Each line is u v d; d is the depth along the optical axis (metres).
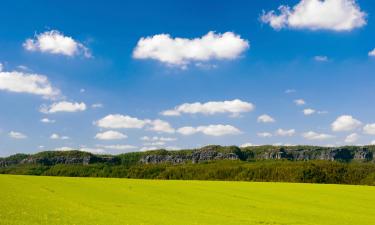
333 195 77.25
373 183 168.88
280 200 68.44
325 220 48.47
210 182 105.88
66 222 37.16
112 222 38.66
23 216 39.19
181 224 39.53
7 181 89.06
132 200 62.25
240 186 92.88
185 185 93.75
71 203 54.00
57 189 75.56
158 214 47.06
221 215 48.97
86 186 84.50
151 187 86.50
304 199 70.56
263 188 89.00
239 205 60.56
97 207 51.31
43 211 43.81
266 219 46.94
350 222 47.66
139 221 40.25
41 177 110.38
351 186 98.19
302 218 49.34
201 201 63.91
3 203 48.28
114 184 92.56
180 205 58.09
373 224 46.94
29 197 58.19
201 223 41.06
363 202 68.62
